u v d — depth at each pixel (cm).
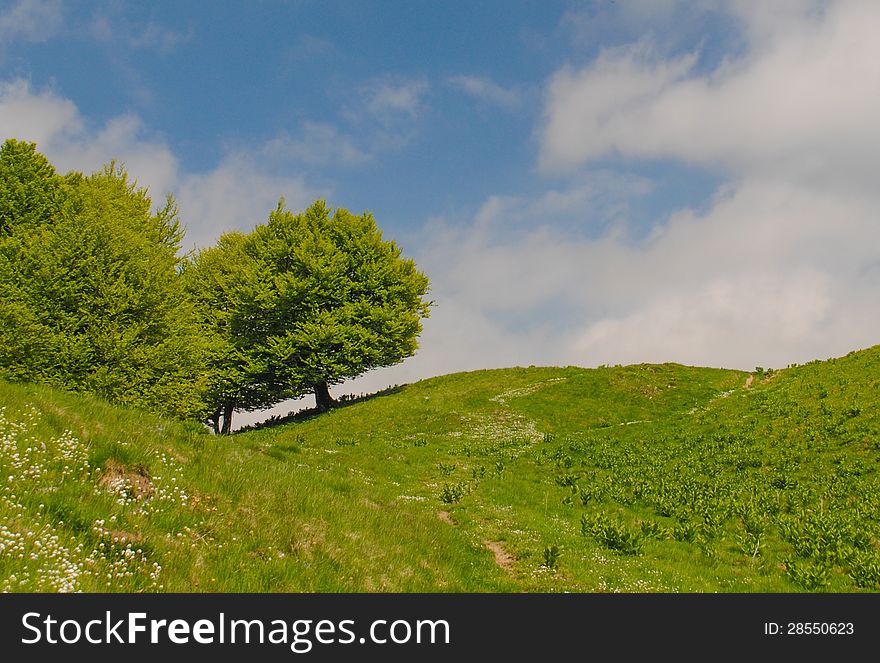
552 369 5756
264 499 1297
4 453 998
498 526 1916
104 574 800
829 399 3403
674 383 4778
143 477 1171
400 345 5291
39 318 2520
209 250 5372
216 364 4741
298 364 5106
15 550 749
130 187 3944
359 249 5331
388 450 3369
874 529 1869
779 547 1767
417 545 1494
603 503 2331
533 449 3494
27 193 3222
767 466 2777
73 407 1389
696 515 2117
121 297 2728
